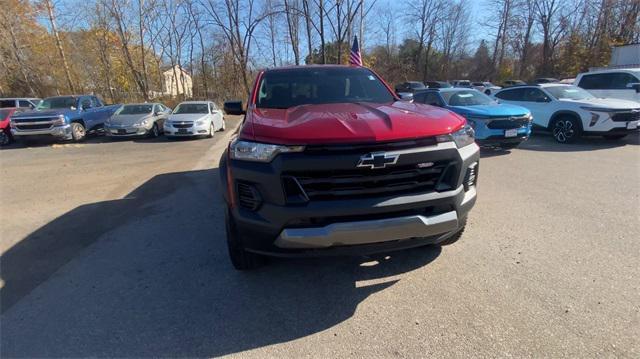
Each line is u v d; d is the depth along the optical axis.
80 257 3.79
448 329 2.48
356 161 2.39
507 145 9.03
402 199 2.50
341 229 2.43
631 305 2.65
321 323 2.61
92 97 15.00
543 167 7.09
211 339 2.48
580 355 2.20
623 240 3.73
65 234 4.43
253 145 2.55
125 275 3.38
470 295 2.86
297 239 2.46
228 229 3.01
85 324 2.68
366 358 2.26
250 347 2.39
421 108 3.25
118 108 15.23
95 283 3.26
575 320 2.51
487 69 45.53
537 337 2.36
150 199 5.78
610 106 9.14
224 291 3.06
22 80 29.00
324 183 2.45
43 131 12.33
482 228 4.13
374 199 2.47
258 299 2.93
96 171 8.05
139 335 2.54
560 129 9.95
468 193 2.88
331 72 4.39
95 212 5.23
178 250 3.87
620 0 33.44
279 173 2.44
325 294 2.97
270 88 4.07
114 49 31.53
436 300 2.81
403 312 2.69
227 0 26.50
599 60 32.84
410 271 3.26
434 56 48.62
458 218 2.73
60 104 13.77
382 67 43.16
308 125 2.54
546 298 2.78
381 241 2.54
